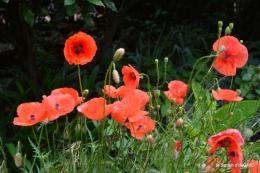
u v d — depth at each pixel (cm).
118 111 112
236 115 173
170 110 143
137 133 123
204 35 505
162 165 136
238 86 354
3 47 459
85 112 113
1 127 244
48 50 506
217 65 139
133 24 600
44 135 231
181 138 133
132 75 138
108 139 138
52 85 302
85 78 292
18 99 258
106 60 398
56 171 129
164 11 571
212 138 106
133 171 130
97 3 185
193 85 185
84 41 119
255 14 525
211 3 583
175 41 455
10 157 227
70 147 130
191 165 124
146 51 461
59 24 579
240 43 143
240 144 106
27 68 319
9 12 274
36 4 293
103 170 121
